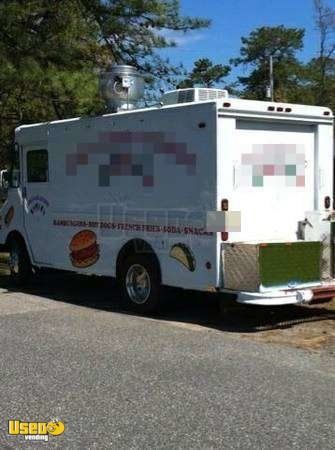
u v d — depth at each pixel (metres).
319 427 4.58
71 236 9.85
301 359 6.36
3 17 12.15
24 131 10.79
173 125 8.09
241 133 7.87
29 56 12.54
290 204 8.34
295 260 7.76
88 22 14.46
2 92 13.61
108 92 9.74
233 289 7.59
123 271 8.89
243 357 6.43
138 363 6.18
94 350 6.66
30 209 10.76
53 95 13.50
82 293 10.41
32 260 10.77
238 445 4.27
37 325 7.90
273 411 4.88
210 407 4.96
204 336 7.34
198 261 7.88
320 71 35.12
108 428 4.55
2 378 5.68
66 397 5.19
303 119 8.34
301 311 8.75
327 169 8.66
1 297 10.02
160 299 8.45
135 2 14.56
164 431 4.50
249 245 7.44
